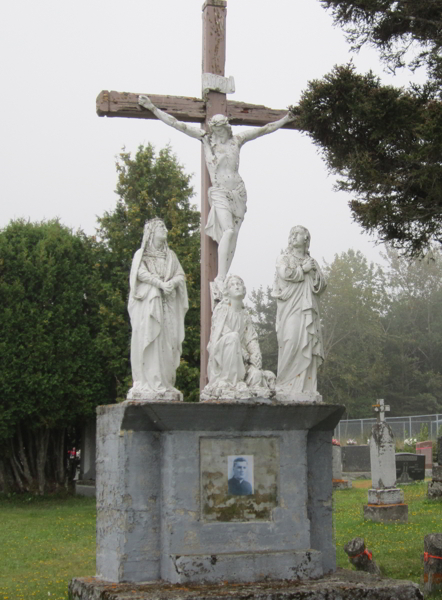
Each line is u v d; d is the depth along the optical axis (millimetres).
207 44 11930
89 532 17312
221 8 12031
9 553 14156
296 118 11820
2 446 24750
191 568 8562
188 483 8867
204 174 11531
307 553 9070
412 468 26219
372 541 13969
